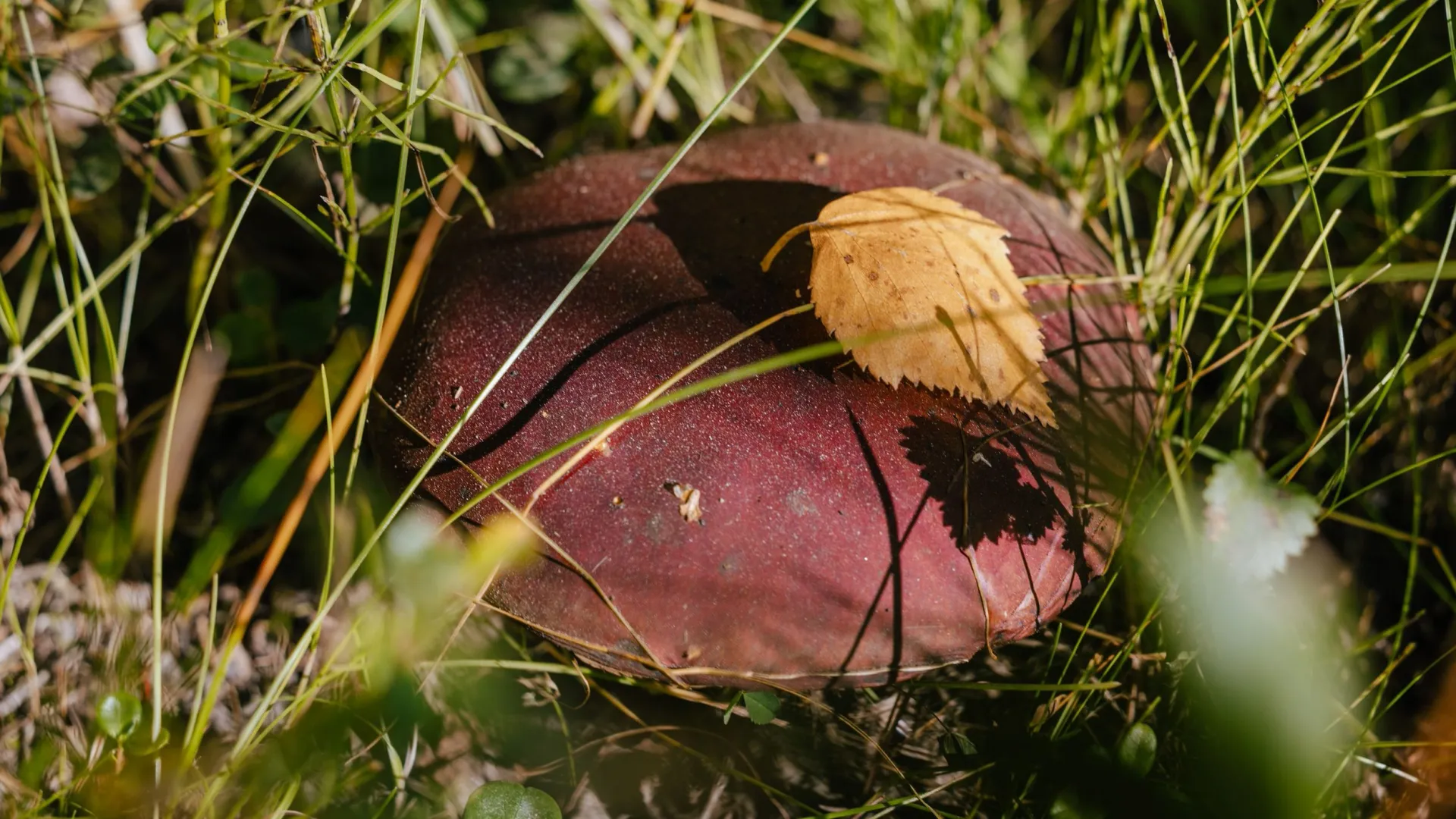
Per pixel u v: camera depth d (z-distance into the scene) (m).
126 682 0.33
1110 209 0.36
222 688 0.34
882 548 0.30
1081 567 0.30
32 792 0.32
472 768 0.33
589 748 0.33
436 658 0.33
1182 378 0.36
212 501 0.36
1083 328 0.32
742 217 0.32
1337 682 0.34
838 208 0.31
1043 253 0.33
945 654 0.30
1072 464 0.31
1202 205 0.35
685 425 0.30
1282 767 0.30
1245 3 0.33
